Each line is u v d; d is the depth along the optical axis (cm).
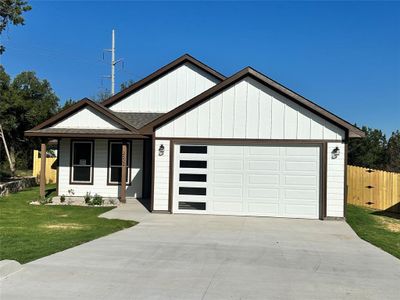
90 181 1945
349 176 2059
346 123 1404
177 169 1492
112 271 713
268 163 1458
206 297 592
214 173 1477
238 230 1177
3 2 1816
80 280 659
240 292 618
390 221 1545
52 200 1736
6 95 3130
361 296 618
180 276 692
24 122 3256
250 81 1466
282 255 876
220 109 1477
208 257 835
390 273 753
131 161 1941
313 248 962
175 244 955
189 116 1486
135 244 941
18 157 3672
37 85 3612
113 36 4244
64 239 977
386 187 1841
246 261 811
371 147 4047
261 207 1459
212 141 1477
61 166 1952
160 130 1495
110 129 1800
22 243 917
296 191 1445
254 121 1463
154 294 600
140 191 1934
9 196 1894
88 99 1820
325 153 1425
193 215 1453
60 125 1833
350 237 1123
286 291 630
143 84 2103
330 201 1423
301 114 1443
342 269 773
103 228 1146
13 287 619
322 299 600
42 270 709
